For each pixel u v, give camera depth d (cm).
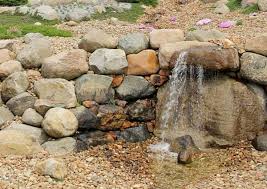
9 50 605
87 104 567
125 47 593
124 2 984
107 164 525
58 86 565
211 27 752
